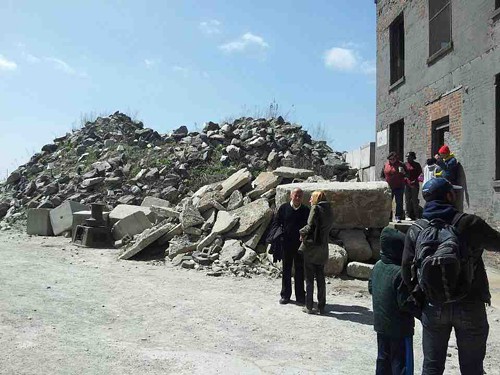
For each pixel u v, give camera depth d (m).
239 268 10.69
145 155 22.30
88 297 8.32
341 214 11.45
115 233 14.60
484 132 11.79
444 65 13.95
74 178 20.84
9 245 14.32
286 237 8.27
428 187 3.93
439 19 14.72
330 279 10.21
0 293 8.25
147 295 8.55
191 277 10.23
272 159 20.22
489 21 11.65
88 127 26.84
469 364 3.69
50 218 17.34
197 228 12.61
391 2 18.45
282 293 8.29
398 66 18.47
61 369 5.13
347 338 6.55
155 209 13.94
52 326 6.62
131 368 5.25
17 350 5.62
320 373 5.29
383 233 4.54
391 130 18.53
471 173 12.32
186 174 19.97
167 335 6.48
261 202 12.41
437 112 14.40
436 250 3.60
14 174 23.66
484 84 11.83
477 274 3.69
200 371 5.23
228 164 20.45
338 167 20.86
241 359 5.65
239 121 24.45
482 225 3.67
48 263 11.41
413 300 3.95
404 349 4.35
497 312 7.72
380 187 11.62
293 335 6.62
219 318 7.31
